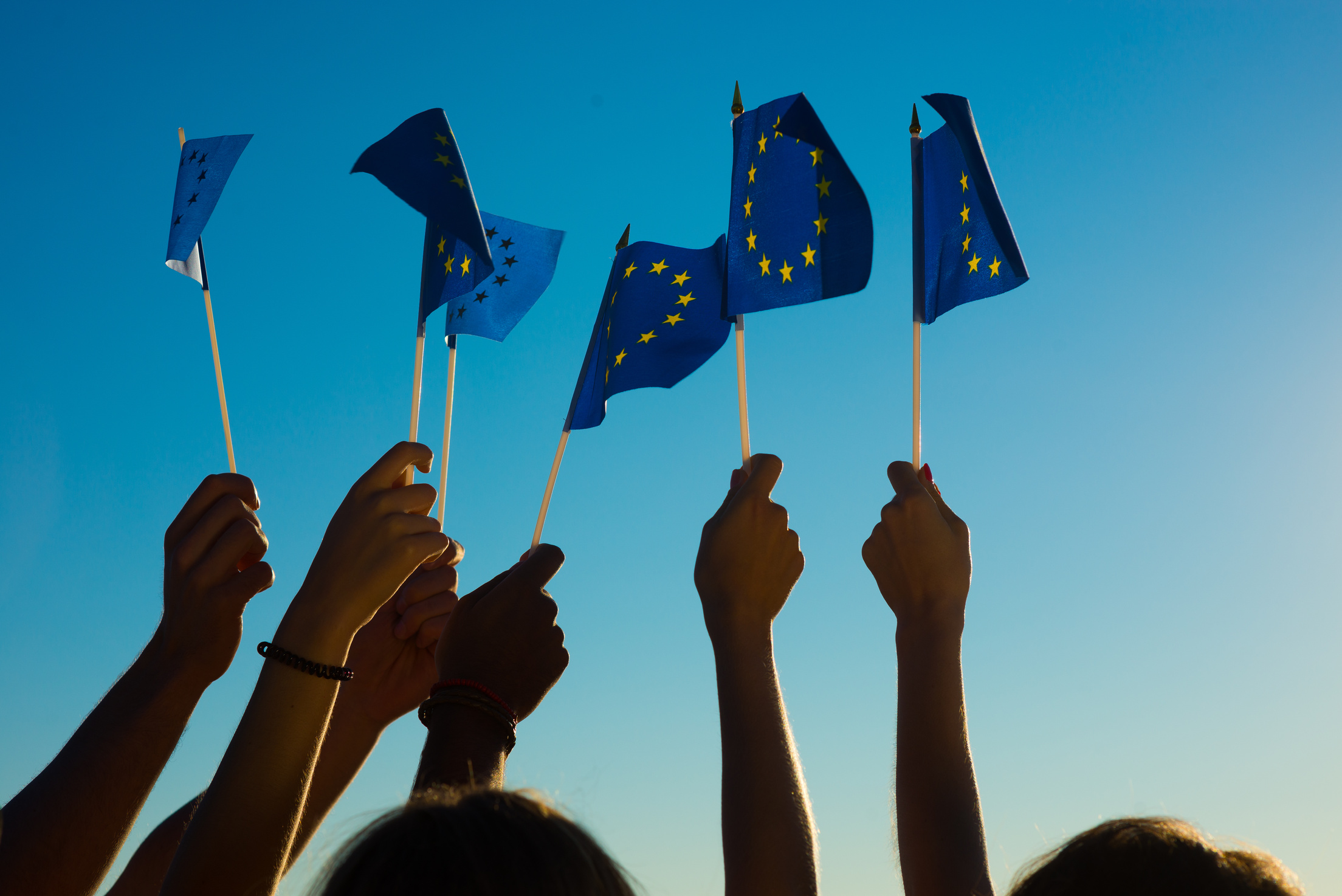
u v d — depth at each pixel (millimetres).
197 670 1337
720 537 1456
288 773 1250
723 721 1383
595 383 2041
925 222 1974
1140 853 1100
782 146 1815
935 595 1479
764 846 1296
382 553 1294
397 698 1560
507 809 1115
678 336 2010
